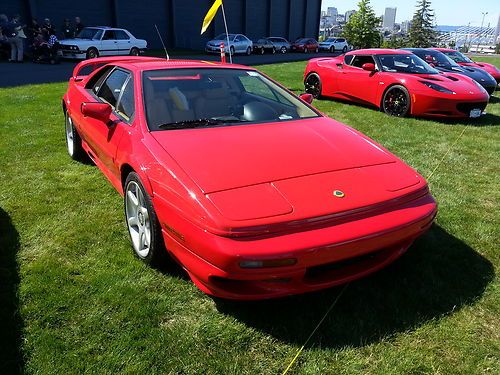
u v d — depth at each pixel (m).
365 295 2.64
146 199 2.66
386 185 2.55
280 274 2.15
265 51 31.45
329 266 2.39
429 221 2.56
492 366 2.11
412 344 2.25
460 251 3.14
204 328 2.35
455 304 2.55
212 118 3.20
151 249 2.71
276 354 2.19
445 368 2.10
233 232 2.12
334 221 2.28
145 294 2.60
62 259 2.96
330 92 9.46
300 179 2.48
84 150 4.66
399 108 7.84
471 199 4.11
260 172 2.50
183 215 2.31
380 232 2.31
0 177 4.38
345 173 2.60
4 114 7.12
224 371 2.08
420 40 42.88
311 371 2.08
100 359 2.12
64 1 23.33
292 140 2.94
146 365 2.10
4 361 2.09
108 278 2.74
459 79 7.93
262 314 2.47
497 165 5.15
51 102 8.32
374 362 2.14
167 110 3.15
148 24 28.52
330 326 2.38
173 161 2.58
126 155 2.94
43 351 2.15
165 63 3.69
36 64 16.67
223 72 3.72
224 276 2.15
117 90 3.68
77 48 17.59
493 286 2.72
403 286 2.72
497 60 27.78
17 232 3.30
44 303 2.49
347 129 3.33
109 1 25.70
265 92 3.70
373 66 8.29
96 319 2.38
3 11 20.61
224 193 2.31
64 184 4.24
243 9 36.00
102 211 3.68
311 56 29.52
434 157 5.42
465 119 7.71
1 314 2.40
